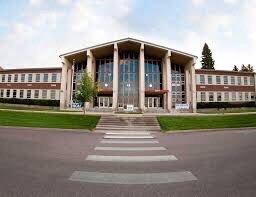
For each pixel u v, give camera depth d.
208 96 44.16
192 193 4.54
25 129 16.66
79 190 4.65
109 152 8.70
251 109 42.22
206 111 40.50
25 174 5.66
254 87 46.28
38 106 42.44
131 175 5.74
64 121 20.80
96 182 5.17
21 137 12.34
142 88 37.56
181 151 9.02
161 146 10.30
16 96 45.62
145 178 5.50
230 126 19.64
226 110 41.53
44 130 16.64
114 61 37.78
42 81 44.91
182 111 37.75
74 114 25.27
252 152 8.73
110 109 37.25
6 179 5.25
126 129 19.09
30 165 6.52
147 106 41.72
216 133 16.06
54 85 44.19
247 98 45.69
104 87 42.00
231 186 4.93
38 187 4.77
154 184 5.07
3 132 14.34
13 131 15.11
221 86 45.00
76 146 9.99
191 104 38.81
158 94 41.78
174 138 13.35
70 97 41.78
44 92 44.44
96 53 41.31
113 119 22.70
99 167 6.47
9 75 46.75
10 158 7.33
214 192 4.59
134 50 42.41
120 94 41.22
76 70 43.34
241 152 8.76
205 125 20.08
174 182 5.21
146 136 14.41
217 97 44.47
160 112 36.94
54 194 4.40
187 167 6.55
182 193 4.54
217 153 8.58
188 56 39.12
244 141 11.76
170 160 7.41
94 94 29.02
